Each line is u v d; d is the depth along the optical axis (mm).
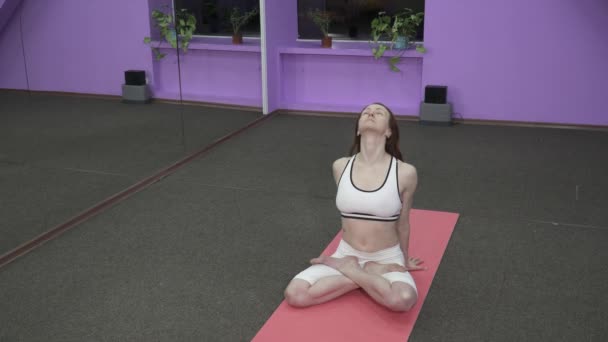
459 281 2799
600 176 4238
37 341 2365
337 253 2736
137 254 3127
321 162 4680
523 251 3104
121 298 2686
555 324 2439
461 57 5645
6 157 3350
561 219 3504
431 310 2551
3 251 3072
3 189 3289
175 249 3182
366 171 2572
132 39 4195
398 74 6016
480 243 3205
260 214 3656
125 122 4195
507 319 2480
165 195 3975
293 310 2518
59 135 3695
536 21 5352
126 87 4176
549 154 4770
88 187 3789
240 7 5367
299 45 6465
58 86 3688
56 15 3596
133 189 4027
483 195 3908
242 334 2404
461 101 5777
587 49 5293
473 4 5465
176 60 4625
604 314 2508
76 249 3182
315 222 3533
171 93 4602
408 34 5832
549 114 5570
